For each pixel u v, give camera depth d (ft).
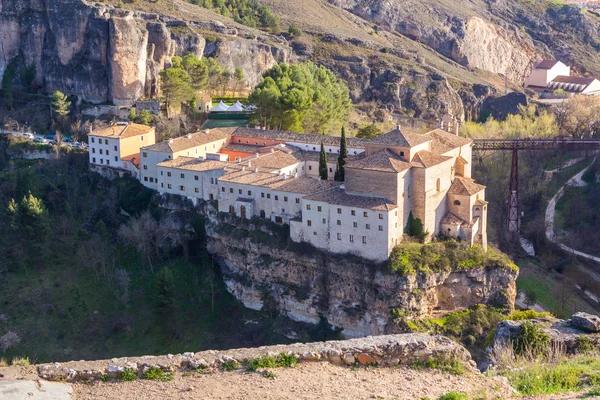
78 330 439.22
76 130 649.61
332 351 175.83
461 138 494.59
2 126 654.53
